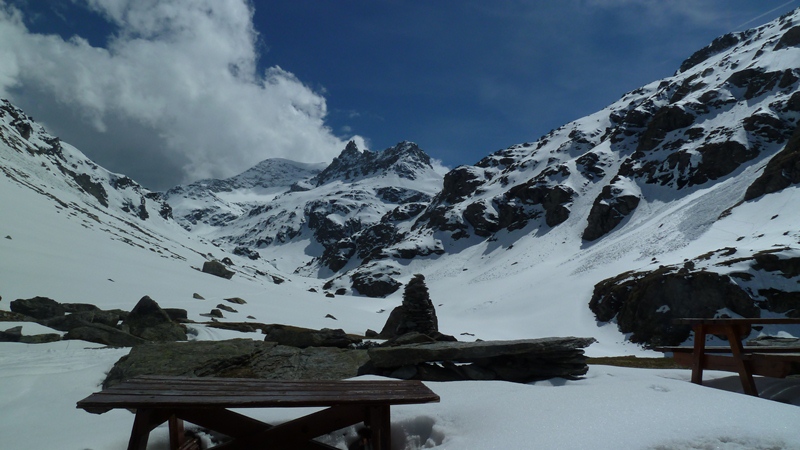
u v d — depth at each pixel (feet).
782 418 12.31
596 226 308.81
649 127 372.99
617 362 36.78
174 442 13.93
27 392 23.09
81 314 63.57
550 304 199.31
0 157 296.30
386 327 69.05
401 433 15.69
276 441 13.14
